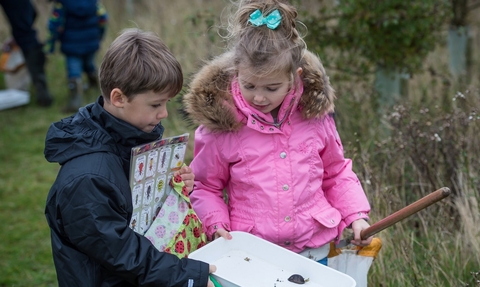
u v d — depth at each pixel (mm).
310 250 2389
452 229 3299
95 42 6809
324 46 4602
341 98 4562
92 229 1869
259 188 2295
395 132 3750
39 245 4020
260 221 2309
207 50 5641
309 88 2285
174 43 6879
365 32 4426
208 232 2348
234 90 2289
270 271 2141
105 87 1988
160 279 1935
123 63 1939
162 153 2049
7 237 4117
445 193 2000
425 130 3688
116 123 1976
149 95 1960
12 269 3705
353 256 2436
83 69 7141
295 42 2199
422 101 4375
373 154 3785
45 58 6914
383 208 3250
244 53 2127
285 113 2291
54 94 7414
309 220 2330
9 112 6785
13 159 5512
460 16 5199
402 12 4316
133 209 2025
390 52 4516
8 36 9008
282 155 2301
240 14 2213
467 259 2998
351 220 2414
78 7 6520
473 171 3395
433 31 4711
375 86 4781
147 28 7848
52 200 1971
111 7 9359
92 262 1971
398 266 2908
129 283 2078
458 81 5055
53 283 3551
